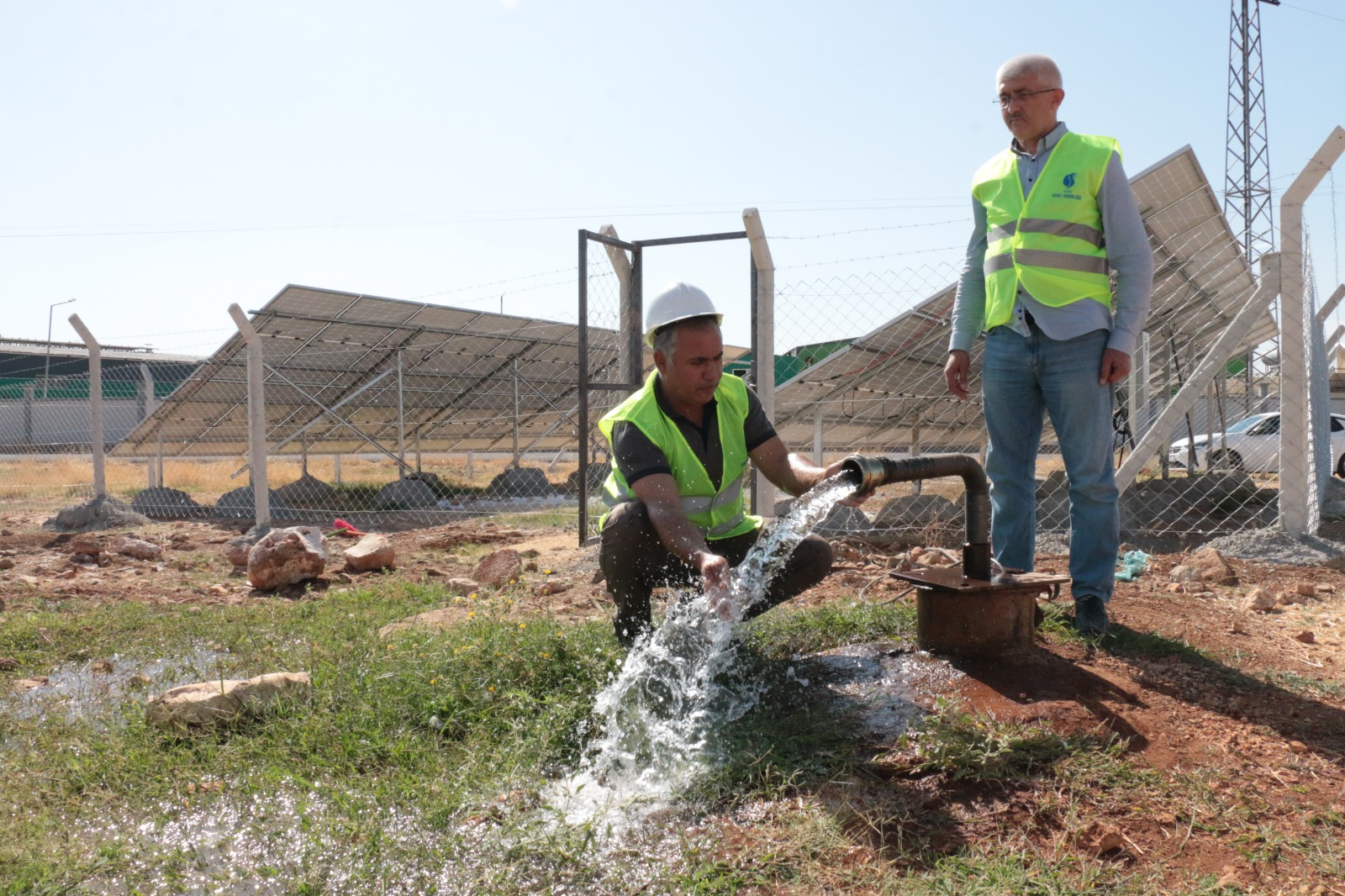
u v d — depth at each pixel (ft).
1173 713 9.42
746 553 11.73
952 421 42.52
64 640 15.12
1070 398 11.80
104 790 8.75
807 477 10.66
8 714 11.04
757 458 11.44
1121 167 11.68
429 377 49.03
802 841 7.16
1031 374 12.25
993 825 7.43
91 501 36.27
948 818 7.54
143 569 23.95
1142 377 31.53
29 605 18.17
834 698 9.78
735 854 7.07
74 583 20.83
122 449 45.37
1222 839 7.18
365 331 42.34
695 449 10.80
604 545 10.89
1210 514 28.68
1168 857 6.97
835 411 36.83
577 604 16.40
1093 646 11.36
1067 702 9.35
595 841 7.32
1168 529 23.75
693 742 9.02
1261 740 8.86
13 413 72.54
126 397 74.33
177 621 16.26
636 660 10.55
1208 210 30.19
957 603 10.53
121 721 10.61
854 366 31.04
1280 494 19.99
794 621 12.42
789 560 10.98
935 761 8.24
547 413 58.85
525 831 7.42
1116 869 6.75
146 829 7.95
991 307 12.50
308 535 21.85
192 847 7.52
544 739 9.19
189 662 13.58
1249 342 41.19
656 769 8.61
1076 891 6.39
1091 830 7.29
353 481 61.16
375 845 7.29
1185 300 36.14
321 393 45.85
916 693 9.75
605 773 8.75
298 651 13.52
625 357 25.04
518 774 8.59
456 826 7.70
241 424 46.65
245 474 64.90
